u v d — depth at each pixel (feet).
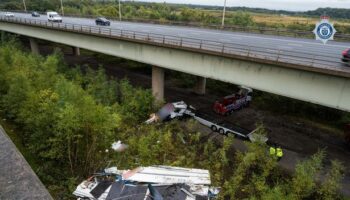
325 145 84.12
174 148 76.95
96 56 198.49
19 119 73.92
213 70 81.76
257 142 67.00
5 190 41.68
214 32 119.96
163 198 52.85
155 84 106.52
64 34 138.92
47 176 58.80
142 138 72.84
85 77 114.32
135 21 172.96
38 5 330.54
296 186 54.90
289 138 87.97
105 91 97.45
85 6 344.49
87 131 59.62
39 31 158.61
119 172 60.70
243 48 79.56
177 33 113.39
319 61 64.90
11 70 94.79
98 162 65.26
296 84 64.44
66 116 54.95
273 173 67.56
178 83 140.87
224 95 126.11
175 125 91.30
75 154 63.77
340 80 56.95
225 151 75.87
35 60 120.67
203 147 78.59
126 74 154.20
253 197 53.52
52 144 61.57
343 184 64.90
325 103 61.11
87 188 55.62
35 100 67.77
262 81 70.95
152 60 99.66
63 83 76.33
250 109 111.45
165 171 61.77
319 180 65.16
